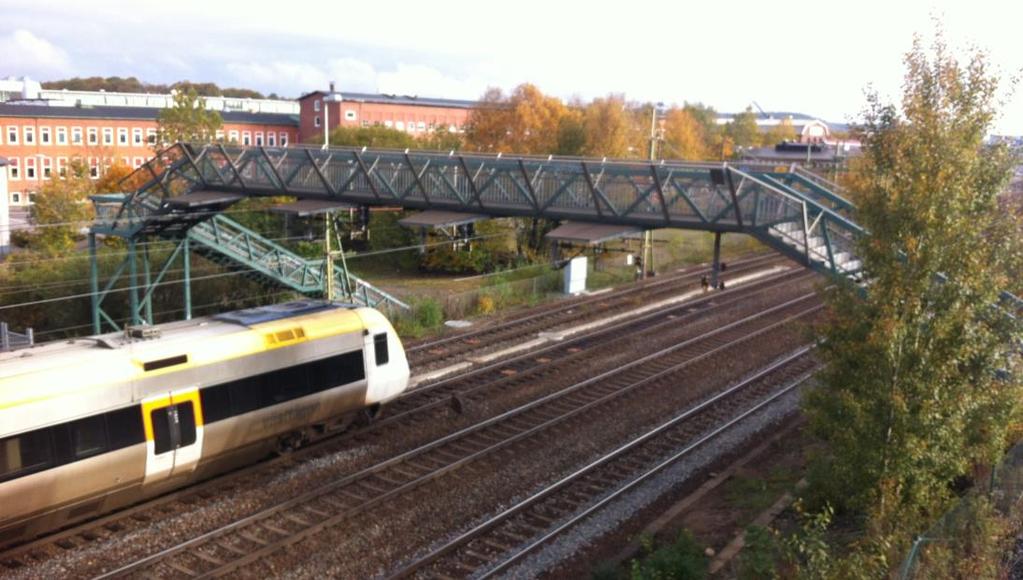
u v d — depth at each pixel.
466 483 16.31
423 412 20.39
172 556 13.01
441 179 25.25
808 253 19.41
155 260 37.84
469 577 12.70
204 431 15.03
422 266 49.78
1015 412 12.36
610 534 14.39
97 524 14.02
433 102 102.88
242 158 29.59
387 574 12.78
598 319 33.03
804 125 124.75
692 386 23.70
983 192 11.85
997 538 11.74
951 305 11.73
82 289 36.28
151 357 14.47
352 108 93.38
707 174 20.39
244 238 35.75
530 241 46.31
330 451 17.77
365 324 18.55
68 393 13.21
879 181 12.42
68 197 46.59
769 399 22.39
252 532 13.96
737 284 42.97
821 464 14.65
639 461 17.95
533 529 14.45
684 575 11.83
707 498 16.08
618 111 58.03
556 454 18.09
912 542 11.33
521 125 61.56
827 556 11.00
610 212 22.64
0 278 35.81
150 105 114.69
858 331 12.41
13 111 76.19
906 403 12.12
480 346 27.86
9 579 12.30
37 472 12.73
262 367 16.14
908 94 12.12
